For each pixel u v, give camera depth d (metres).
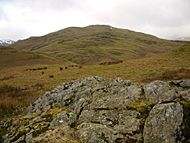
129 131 19.58
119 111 21.77
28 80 75.12
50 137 19.34
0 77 89.25
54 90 29.41
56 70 92.31
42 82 68.94
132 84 26.55
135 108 21.56
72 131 20.30
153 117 19.45
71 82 29.73
